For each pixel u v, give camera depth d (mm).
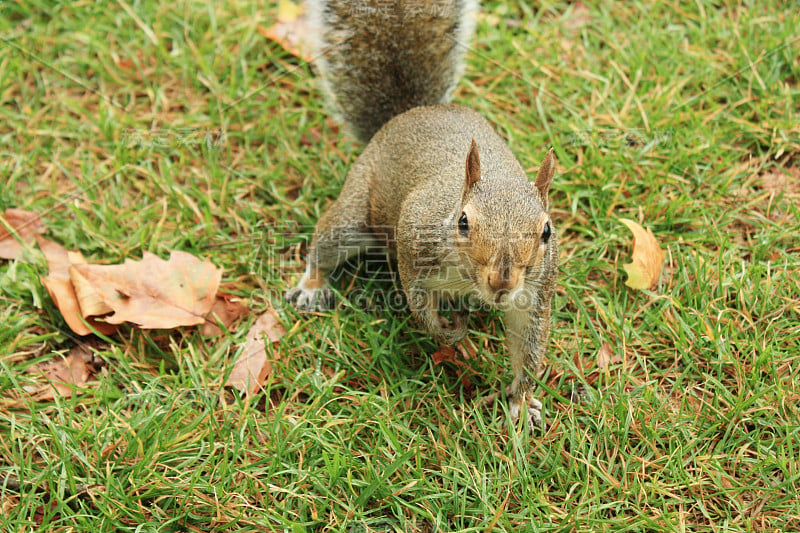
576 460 4461
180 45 6738
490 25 6918
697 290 5277
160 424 4594
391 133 5328
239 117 6406
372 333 5059
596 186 5859
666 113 6258
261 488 4379
